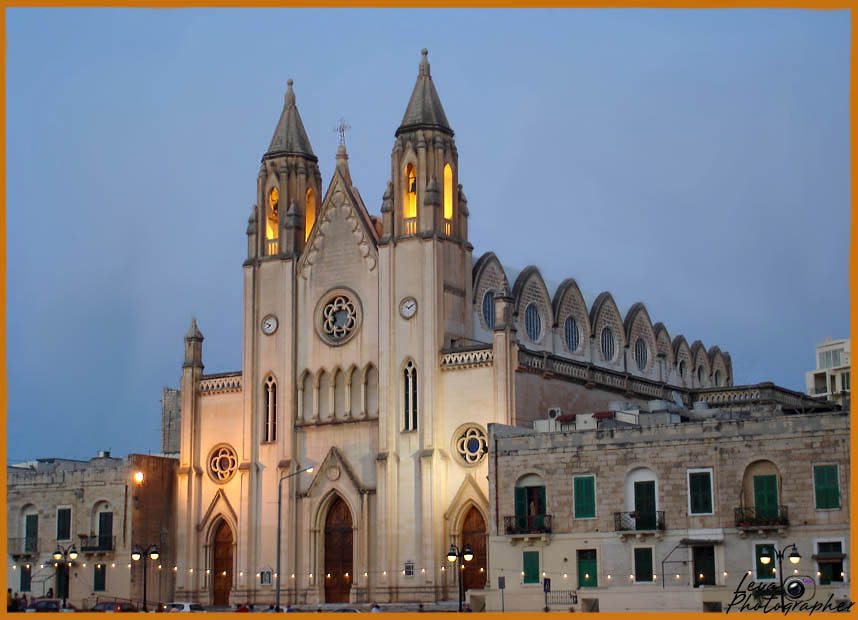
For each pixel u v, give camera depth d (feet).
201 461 402.52
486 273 401.29
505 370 352.28
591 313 443.32
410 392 368.89
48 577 390.01
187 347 408.87
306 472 384.06
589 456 304.30
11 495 399.03
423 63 390.01
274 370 393.09
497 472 315.78
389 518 363.97
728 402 409.90
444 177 380.58
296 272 395.55
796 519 280.51
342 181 391.65
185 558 395.75
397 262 375.86
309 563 377.50
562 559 303.68
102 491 389.39
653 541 294.05
